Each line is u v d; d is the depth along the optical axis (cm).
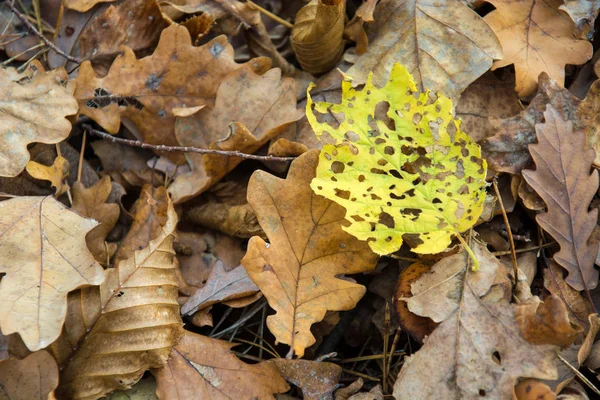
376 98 58
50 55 63
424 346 56
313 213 58
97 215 60
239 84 61
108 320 56
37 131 59
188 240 61
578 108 60
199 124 61
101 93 61
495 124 60
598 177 59
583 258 58
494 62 61
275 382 57
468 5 62
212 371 57
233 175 61
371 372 60
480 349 56
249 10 62
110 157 62
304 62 62
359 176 57
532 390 55
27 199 58
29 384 55
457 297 56
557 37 61
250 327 60
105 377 56
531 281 59
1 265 56
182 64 61
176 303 57
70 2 62
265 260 57
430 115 57
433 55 61
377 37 61
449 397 55
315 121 57
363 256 58
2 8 64
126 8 62
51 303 56
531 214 60
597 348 57
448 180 57
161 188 61
